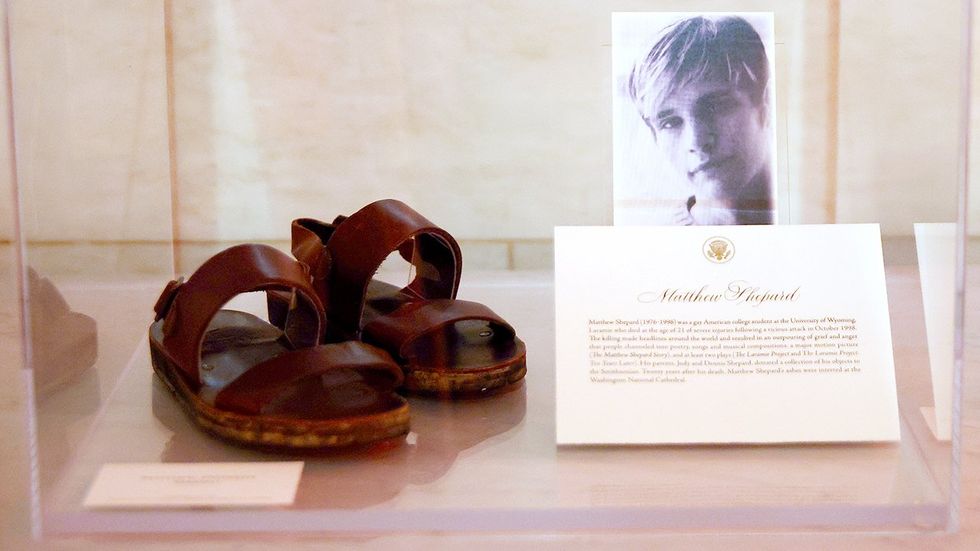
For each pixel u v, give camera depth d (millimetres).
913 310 777
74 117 884
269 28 955
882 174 814
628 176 890
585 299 787
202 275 780
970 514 723
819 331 782
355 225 864
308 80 967
